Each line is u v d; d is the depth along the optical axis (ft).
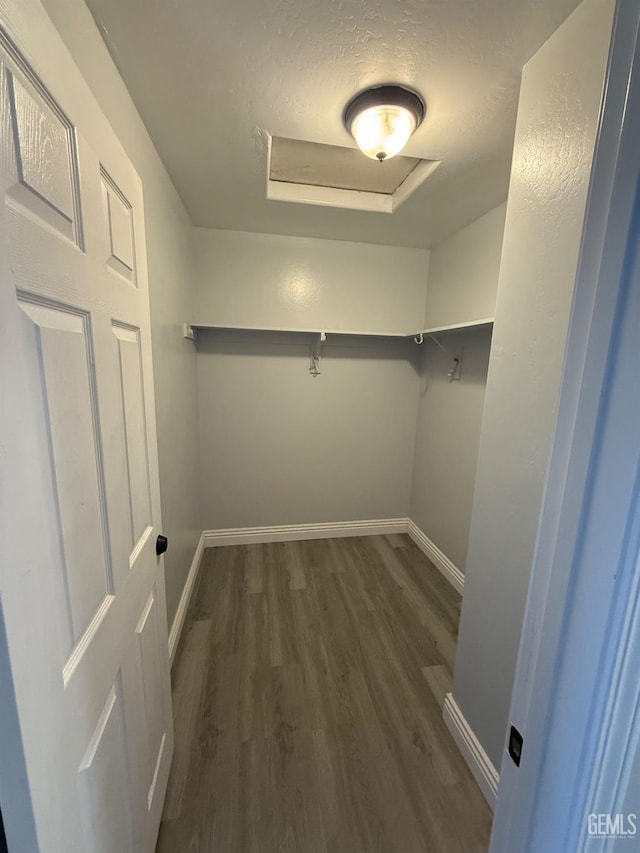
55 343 1.82
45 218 1.74
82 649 2.05
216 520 9.42
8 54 1.45
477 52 3.39
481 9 2.99
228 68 3.70
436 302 8.86
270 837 3.66
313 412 9.41
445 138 4.73
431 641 6.41
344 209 6.97
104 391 2.43
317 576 8.29
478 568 4.27
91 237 2.24
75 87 2.04
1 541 1.35
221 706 5.09
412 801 4.00
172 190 6.09
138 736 3.00
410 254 9.12
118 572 2.62
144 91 4.04
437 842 3.67
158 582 3.73
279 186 6.64
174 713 4.97
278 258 8.51
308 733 4.73
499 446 3.87
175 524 6.33
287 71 3.73
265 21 3.18
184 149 5.13
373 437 9.85
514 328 3.63
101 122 2.42
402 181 6.52
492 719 4.04
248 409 9.07
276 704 5.14
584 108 2.82
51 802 1.65
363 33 3.26
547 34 3.13
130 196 3.00
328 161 5.91
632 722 1.37
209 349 8.61
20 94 1.53
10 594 1.40
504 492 3.82
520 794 1.65
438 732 4.79
